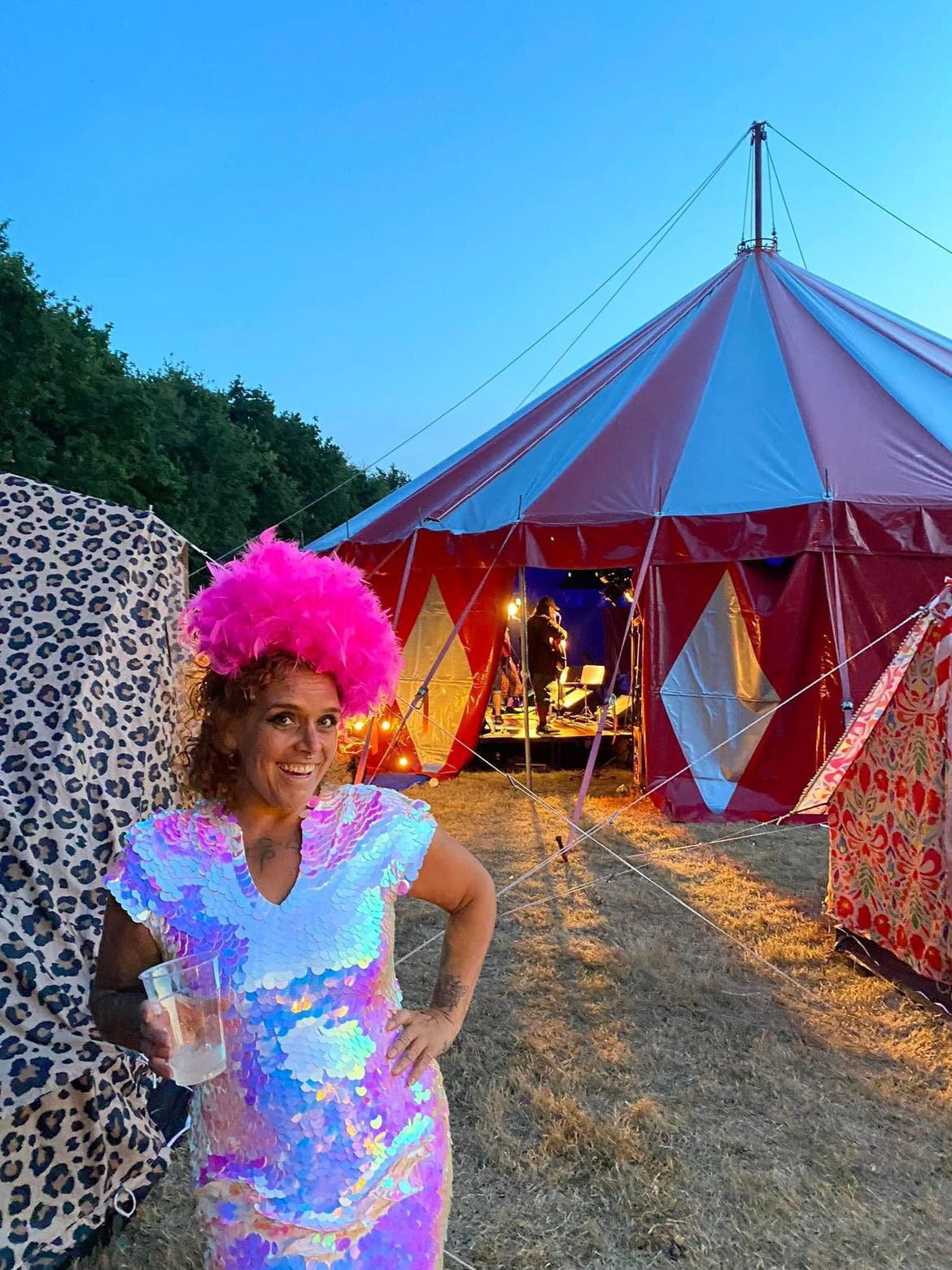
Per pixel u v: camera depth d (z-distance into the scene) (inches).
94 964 101.7
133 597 124.3
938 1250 101.8
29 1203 94.0
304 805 56.6
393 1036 58.1
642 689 312.2
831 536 271.3
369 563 337.7
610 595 528.4
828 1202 109.2
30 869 101.2
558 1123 124.6
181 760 60.2
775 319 379.2
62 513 130.0
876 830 177.5
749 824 288.0
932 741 160.6
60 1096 96.7
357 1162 53.3
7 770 106.2
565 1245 102.4
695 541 284.4
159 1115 121.1
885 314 439.5
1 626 117.0
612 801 322.3
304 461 1968.5
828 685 281.1
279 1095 52.4
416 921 208.5
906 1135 123.9
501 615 354.3
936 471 286.7
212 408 1483.8
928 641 161.6
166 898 54.6
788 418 313.1
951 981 158.2
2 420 877.2
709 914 208.1
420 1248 54.7
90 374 982.4
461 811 310.8
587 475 310.8
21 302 873.5
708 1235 103.5
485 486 334.6
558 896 220.2
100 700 114.5
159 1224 105.9
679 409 334.3
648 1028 154.0
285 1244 51.1
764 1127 125.2
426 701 362.9
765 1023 155.9
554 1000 164.9
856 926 184.5
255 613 53.5
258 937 53.7
